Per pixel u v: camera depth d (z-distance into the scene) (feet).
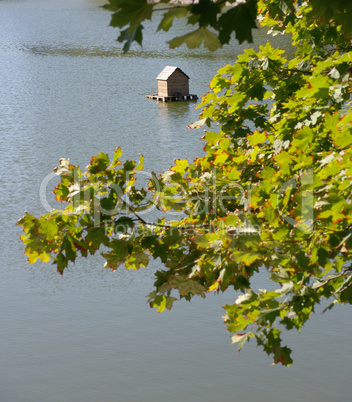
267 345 23.98
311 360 110.32
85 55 504.84
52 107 326.85
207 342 116.78
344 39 42.86
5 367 109.81
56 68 449.89
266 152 39.73
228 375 107.04
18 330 120.57
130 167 31.12
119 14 12.89
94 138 260.42
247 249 26.32
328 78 29.17
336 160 24.38
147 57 483.51
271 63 41.45
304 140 27.50
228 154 36.88
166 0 13.03
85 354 113.29
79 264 147.64
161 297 30.17
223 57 456.86
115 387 104.27
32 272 143.33
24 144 252.42
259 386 103.81
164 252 31.86
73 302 129.80
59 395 101.86
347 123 24.04
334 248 25.41
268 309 24.63
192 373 108.17
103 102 337.93
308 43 43.04
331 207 23.07
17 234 160.45
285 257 25.55
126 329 120.67
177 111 313.73
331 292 27.84
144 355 111.04
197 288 29.63
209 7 13.06
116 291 134.62
